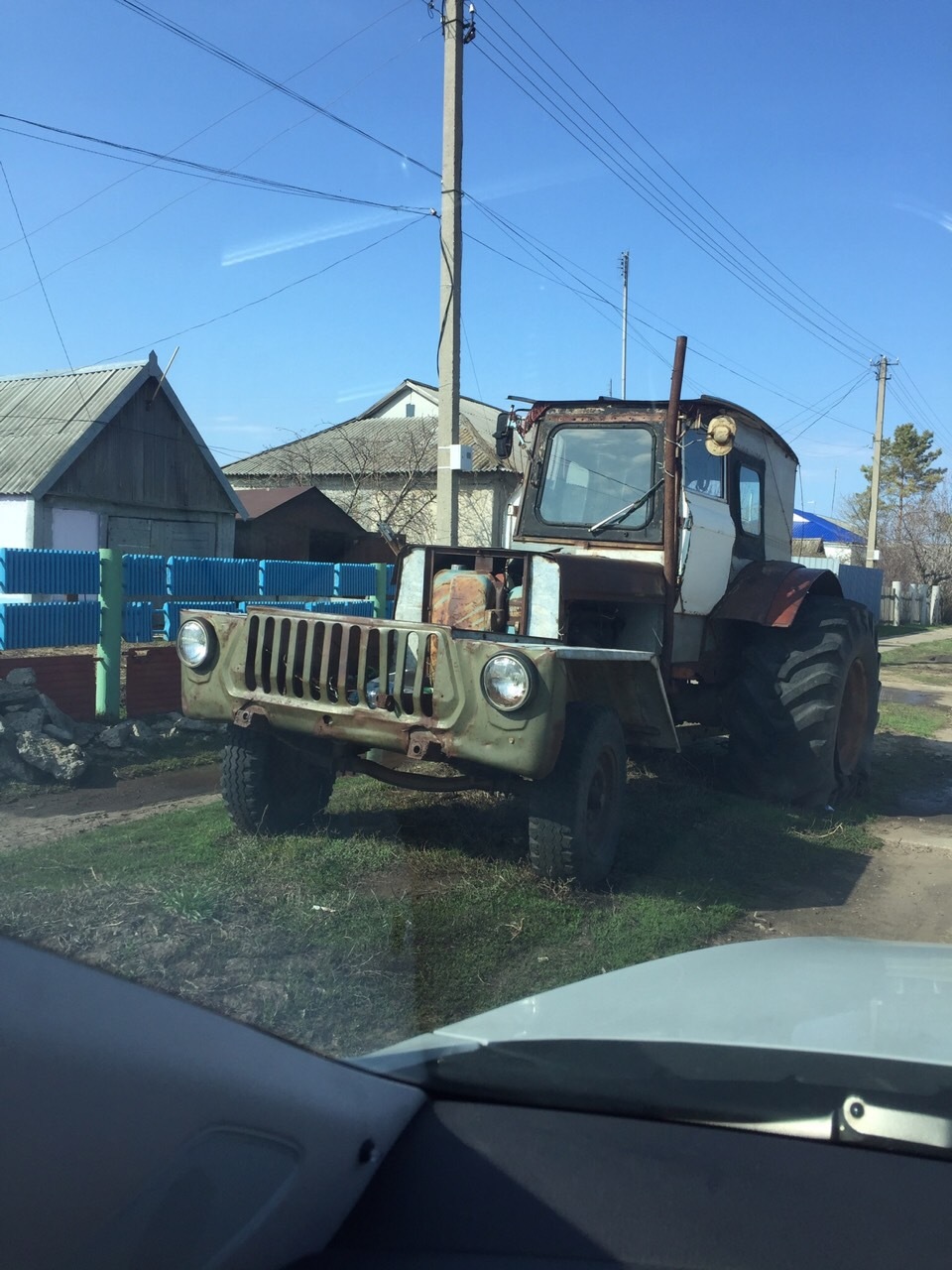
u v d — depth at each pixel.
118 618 7.71
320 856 4.61
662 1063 1.89
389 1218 1.64
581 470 6.07
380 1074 1.92
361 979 3.40
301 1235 1.51
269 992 3.18
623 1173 1.71
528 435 6.33
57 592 7.38
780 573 6.59
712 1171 1.70
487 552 5.05
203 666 4.77
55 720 6.80
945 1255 1.51
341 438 29.58
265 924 3.75
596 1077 1.88
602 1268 1.53
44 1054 1.21
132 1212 1.25
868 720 7.41
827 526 40.06
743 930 4.41
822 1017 2.09
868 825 6.57
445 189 10.16
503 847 5.02
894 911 4.82
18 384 19.31
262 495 22.11
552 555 4.86
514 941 3.90
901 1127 1.70
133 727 7.24
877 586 30.75
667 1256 1.54
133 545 17.98
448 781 4.68
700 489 6.29
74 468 16.77
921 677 17.72
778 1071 1.82
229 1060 1.49
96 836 4.97
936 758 9.33
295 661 4.52
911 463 55.12
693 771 7.20
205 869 4.34
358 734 4.37
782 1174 1.68
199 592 8.90
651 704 4.97
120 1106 1.27
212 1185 1.37
